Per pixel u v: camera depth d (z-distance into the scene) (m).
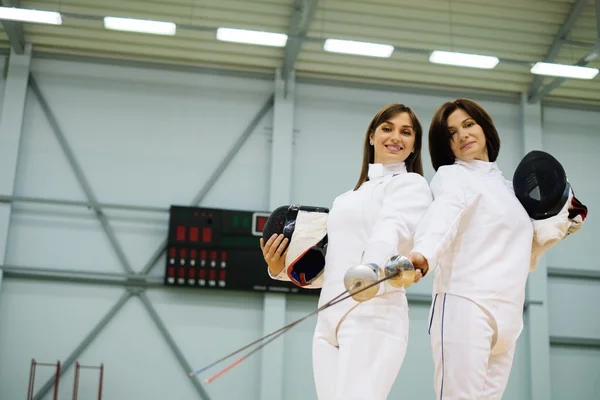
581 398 10.96
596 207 11.71
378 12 10.73
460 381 2.91
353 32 10.95
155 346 10.24
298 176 11.09
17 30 10.58
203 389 10.16
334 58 11.23
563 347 11.14
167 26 9.44
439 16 10.85
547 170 3.17
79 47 10.98
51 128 10.81
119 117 10.96
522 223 3.12
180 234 10.43
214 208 10.58
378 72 11.47
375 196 2.93
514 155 11.71
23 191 10.56
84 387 10.00
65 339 10.12
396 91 11.62
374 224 2.87
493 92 11.88
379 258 2.64
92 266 10.41
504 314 2.98
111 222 10.59
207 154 11.00
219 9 10.61
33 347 10.05
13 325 10.09
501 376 3.07
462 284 3.02
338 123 11.36
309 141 11.23
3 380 9.91
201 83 11.22
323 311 2.81
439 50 10.59
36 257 10.35
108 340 10.19
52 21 9.43
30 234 10.42
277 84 11.23
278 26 10.81
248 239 10.53
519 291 3.02
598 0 10.28
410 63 11.37
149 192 10.77
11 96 10.68
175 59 11.22
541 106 11.98
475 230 3.09
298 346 10.48
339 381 2.61
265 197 10.95
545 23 11.03
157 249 10.57
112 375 10.09
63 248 10.42
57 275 10.30
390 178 2.99
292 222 3.16
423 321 10.75
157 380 10.14
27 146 10.71
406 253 2.91
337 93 11.46
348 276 2.40
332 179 11.15
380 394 2.58
